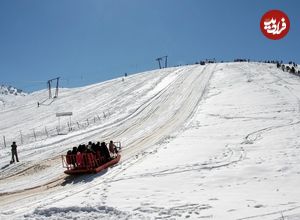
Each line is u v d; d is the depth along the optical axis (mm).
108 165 21891
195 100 46062
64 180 20547
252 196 12742
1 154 31281
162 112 42562
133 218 11672
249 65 74312
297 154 18219
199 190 14188
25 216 13164
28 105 63312
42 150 31016
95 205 13242
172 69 79062
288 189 13141
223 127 29062
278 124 27828
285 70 67625
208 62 88500
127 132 34906
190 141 25188
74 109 54188
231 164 17688
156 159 21000
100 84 74812
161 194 14141
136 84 66625
